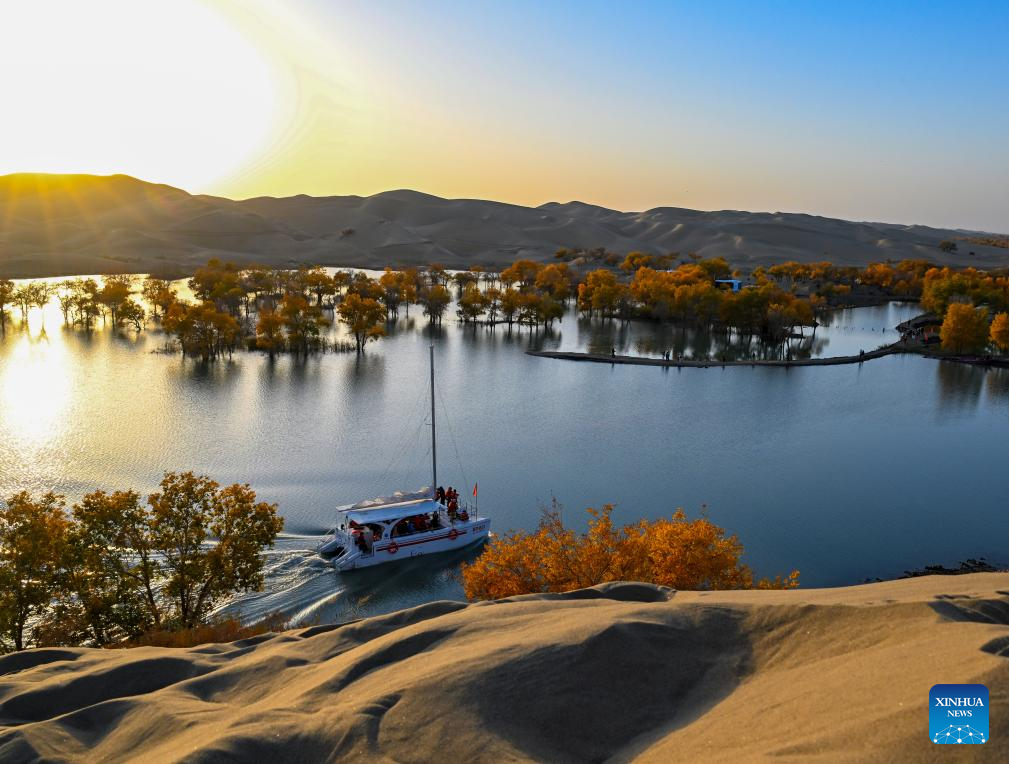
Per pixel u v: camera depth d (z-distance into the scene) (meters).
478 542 53.88
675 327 196.75
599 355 141.75
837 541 56.78
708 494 66.75
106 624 32.38
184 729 13.15
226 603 42.78
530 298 182.12
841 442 85.25
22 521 32.16
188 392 100.88
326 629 19.34
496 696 12.89
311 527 55.25
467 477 69.50
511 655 13.95
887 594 18.23
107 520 33.53
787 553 54.44
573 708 12.74
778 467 75.25
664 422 92.69
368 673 15.01
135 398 95.94
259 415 89.44
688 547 34.44
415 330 181.12
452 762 11.36
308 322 141.12
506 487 67.25
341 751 11.76
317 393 103.12
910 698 10.48
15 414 85.00
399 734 12.05
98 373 112.56
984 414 100.50
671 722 12.61
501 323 198.50
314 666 16.16
